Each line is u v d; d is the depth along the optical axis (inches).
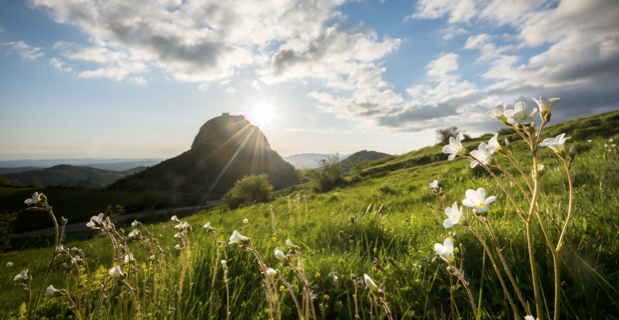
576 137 797.9
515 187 198.2
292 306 97.3
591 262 83.2
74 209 2015.3
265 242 154.2
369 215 200.8
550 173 221.1
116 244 80.7
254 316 93.6
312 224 227.1
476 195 45.5
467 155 47.4
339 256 130.7
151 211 1457.9
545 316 73.9
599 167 196.7
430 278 99.8
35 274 211.8
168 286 113.3
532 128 41.0
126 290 95.2
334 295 100.6
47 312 108.3
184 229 101.3
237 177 4734.3
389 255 131.5
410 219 177.3
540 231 104.3
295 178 5093.5
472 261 99.7
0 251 447.8
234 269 123.0
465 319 78.9
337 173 1158.3
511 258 94.3
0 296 131.0
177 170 4685.0
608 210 113.4
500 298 80.4
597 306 74.4
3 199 2215.8
